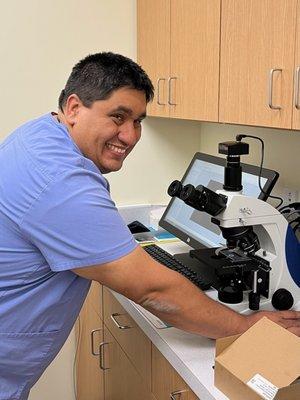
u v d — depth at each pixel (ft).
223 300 4.73
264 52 4.47
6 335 4.16
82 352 7.73
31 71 7.27
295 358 3.34
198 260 5.36
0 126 7.29
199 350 4.14
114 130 3.99
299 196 6.10
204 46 5.49
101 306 6.59
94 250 3.62
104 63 3.95
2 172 3.94
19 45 7.15
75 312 4.42
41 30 7.21
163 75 6.63
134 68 3.99
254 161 6.97
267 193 5.35
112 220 3.67
